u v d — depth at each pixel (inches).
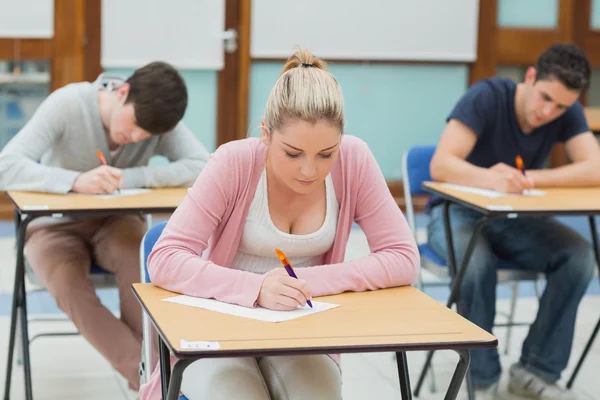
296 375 81.5
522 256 136.9
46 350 157.0
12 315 123.7
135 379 123.3
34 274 131.6
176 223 85.3
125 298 127.6
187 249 84.2
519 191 133.3
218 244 87.0
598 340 169.5
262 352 66.6
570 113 147.3
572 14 291.0
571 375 144.4
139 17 259.3
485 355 132.8
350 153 89.8
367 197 90.0
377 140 287.6
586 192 138.3
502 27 288.0
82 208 116.7
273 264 88.1
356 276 85.2
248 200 86.1
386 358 157.5
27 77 252.8
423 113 289.0
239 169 85.5
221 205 85.6
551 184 141.5
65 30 253.0
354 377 146.9
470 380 127.3
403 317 76.9
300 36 274.1
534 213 119.2
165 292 82.8
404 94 286.7
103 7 255.8
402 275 87.3
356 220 91.6
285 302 77.6
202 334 69.9
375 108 285.3
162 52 263.1
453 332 72.8
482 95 143.5
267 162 86.3
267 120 80.1
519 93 143.8
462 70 289.6
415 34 282.7
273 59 273.1
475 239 124.1
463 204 125.2
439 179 140.6
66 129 133.1
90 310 125.0
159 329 71.2
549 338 135.9
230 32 267.9
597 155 145.0
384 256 87.7
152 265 84.1
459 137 141.6
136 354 123.4
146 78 126.0
